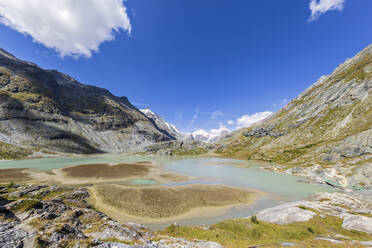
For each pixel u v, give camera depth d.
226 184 68.19
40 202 23.94
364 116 119.50
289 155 139.50
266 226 29.73
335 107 174.00
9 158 128.25
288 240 23.47
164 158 192.25
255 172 98.62
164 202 46.50
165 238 21.92
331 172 77.44
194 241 21.06
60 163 116.25
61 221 19.77
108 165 113.50
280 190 61.19
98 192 52.16
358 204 44.16
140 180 72.12
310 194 57.03
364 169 70.06
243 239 25.42
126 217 37.62
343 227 29.16
